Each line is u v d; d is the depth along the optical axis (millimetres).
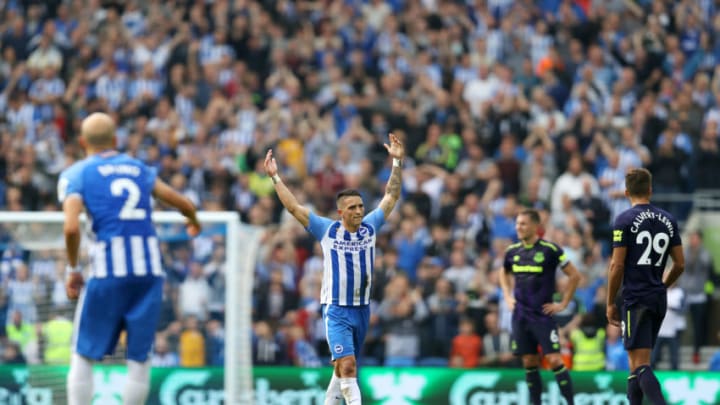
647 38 52312
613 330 35125
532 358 28203
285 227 41438
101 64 53250
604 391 31062
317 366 34188
